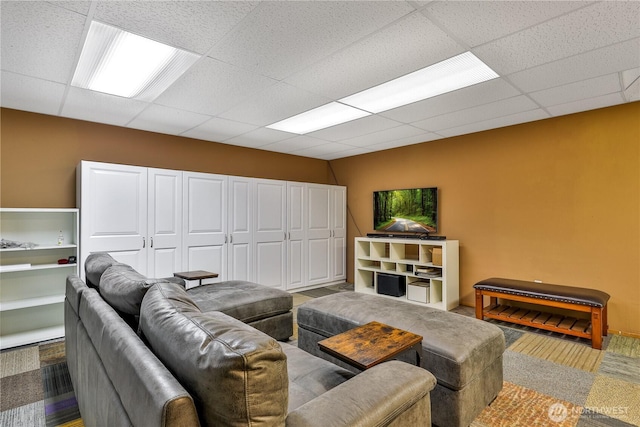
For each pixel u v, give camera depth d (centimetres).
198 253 412
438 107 333
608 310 330
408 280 453
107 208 347
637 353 281
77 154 369
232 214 443
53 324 346
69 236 358
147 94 297
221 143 484
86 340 162
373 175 550
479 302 364
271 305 297
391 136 449
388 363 145
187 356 98
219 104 324
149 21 189
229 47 218
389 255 502
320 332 254
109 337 125
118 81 270
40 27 194
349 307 249
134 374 98
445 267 409
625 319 321
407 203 496
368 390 121
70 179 364
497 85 279
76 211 334
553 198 365
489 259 416
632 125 317
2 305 303
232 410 87
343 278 584
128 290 156
